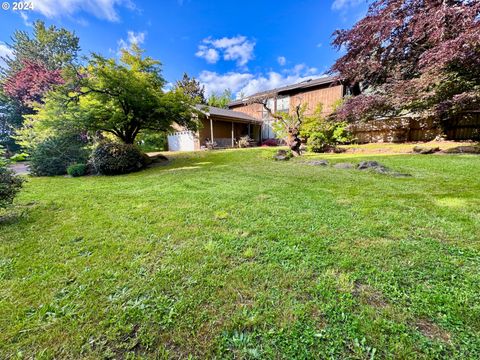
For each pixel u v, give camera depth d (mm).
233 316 1299
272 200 3422
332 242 2078
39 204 3588
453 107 7641
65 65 7395
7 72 19312
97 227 2604
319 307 1338
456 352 1041
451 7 6531
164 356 1097
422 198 3248
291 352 1086
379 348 1080
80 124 7855
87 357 1097
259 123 18156
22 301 1451
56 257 1975
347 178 4855
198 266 1776
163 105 8914
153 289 1531
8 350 1138
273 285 1541
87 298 1468
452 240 2043
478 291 1408
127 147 7410
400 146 9273
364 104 9352
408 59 9211
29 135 8742
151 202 3537
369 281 1544
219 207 3174
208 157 9664
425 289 1442
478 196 3205
